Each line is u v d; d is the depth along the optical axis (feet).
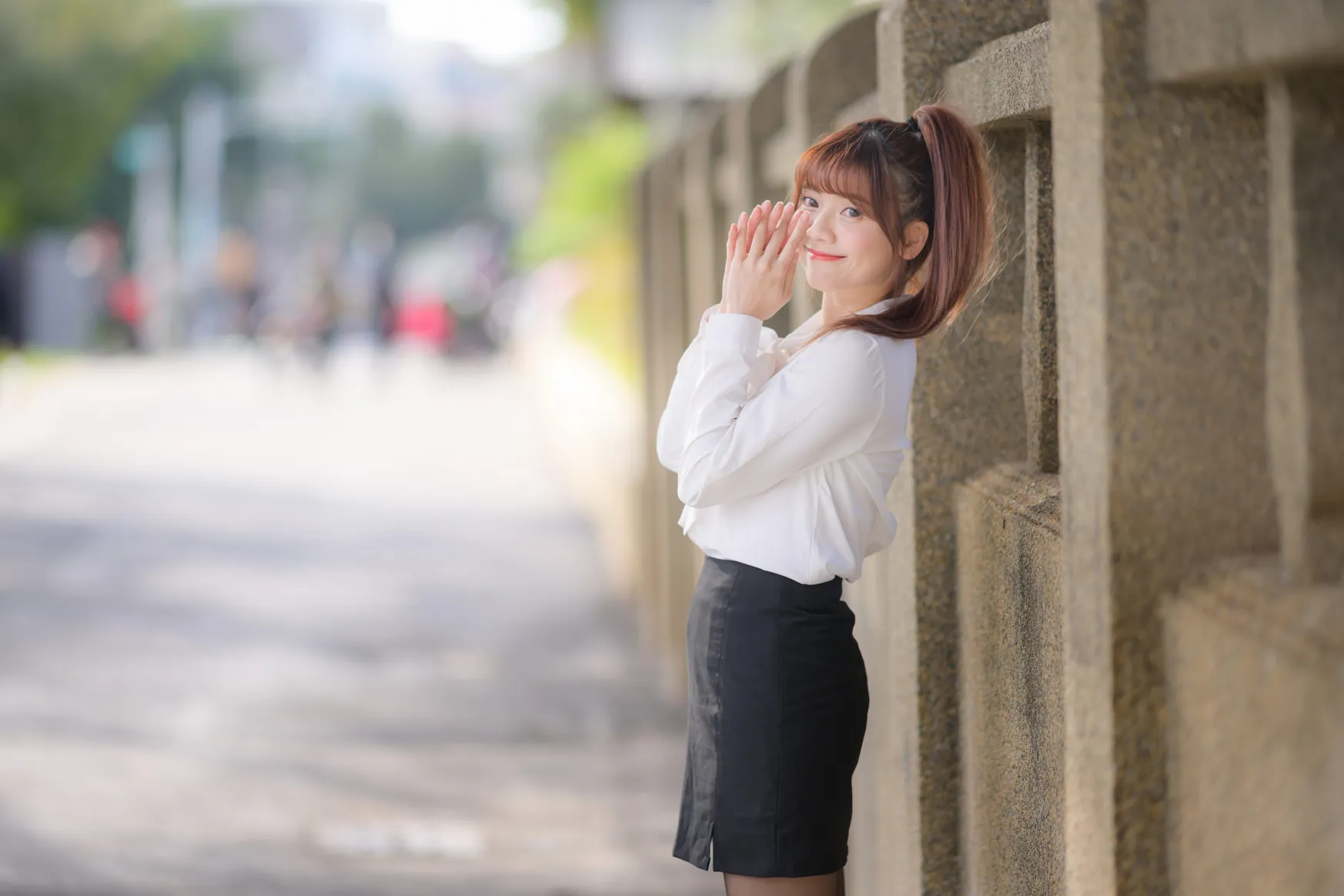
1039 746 9.73
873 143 9.55
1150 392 7.71
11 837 20.68
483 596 36.86
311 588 37.55
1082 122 7.84
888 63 11.86
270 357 95.61
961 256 9.52
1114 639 7.73
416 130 370.73
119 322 122.42
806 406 9.36
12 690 28.37
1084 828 8.10
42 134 126.31
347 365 112.16
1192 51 7.25
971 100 10.99
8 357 97.14
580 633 33.12
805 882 9.75
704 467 9.50
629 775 23.61
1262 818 6.77
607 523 40.93
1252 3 6.77
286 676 29.58
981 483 11.14
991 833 10.84
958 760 11.63
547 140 142.00
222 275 123.24
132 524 45.52
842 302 9.93
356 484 54.54
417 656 31.17
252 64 214.07
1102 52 7.61
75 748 24.85
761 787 9.61
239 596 36.55
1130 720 7.77
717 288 23.43
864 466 9.65
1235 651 7.00
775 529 9.62
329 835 20.85
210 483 53.83
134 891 18.72
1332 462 6.91
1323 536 6.96
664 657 29.73
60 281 112.27
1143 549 7.74
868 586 14.47
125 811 21.84
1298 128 6.95
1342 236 6.96
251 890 18.80
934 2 11.43
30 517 46.37
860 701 9.87
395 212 362.74
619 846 20.42
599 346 67.51
